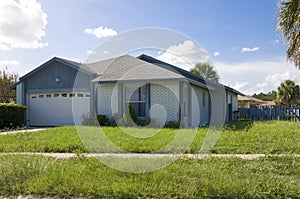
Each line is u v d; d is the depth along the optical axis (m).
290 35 10.90
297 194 3.93
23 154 6.87
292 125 14.00
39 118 18.17
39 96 18.16
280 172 5.13
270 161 5.92
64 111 17.56
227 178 4.59
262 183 4.27
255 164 5.66
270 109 22.02
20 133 11.38
